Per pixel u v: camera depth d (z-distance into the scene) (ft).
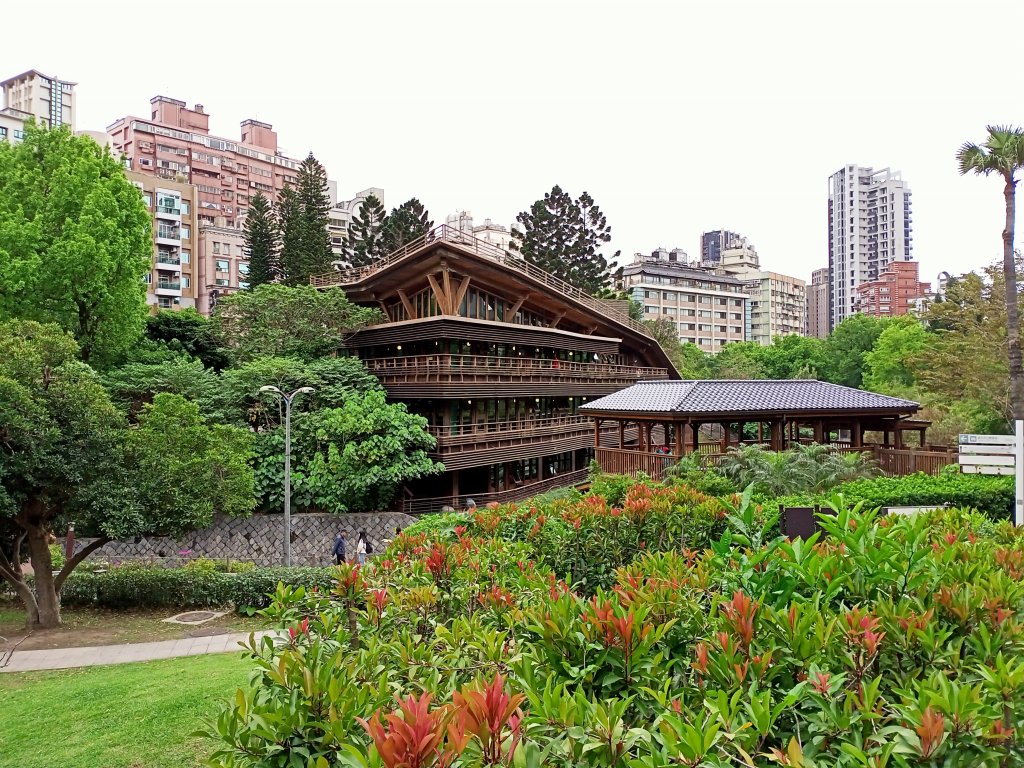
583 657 13.56
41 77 316.19
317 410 98.84
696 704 12.46
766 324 391.86
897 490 53.47
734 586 17.51
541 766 9.99
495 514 33.22
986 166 76.74
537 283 131.44
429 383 108.99
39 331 50.31
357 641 18.97
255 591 58.59
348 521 93.56
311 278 138.82
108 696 33.63
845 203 584.40
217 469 60.49
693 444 82.64
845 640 13.66
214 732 13.02
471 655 15.75
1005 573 18.69
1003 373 95.71
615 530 30.78
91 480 50.42
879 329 234.17
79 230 89.15
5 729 29.71
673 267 351.67
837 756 11.30
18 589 53.72
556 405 152.76
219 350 118.42
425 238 119.55
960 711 10.42
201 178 305.53
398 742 8.85
